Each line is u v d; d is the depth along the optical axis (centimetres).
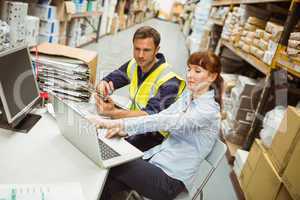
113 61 506
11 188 91
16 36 247
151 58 192
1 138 119
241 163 242
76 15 475
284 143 180
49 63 171
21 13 249
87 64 177
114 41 728
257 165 208
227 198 225
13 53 128
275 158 188
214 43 541
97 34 653
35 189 93
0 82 116
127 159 122
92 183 102
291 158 167
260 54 263
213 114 144
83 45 582
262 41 264
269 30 256
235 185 241
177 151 147
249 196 205
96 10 598
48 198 90
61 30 437
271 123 215
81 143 117
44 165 107
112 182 153
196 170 149
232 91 316
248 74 400
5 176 97
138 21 1267
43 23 375
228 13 442
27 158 110
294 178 158
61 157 114
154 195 143
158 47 195
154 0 1722
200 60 144
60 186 97
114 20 819
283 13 318
